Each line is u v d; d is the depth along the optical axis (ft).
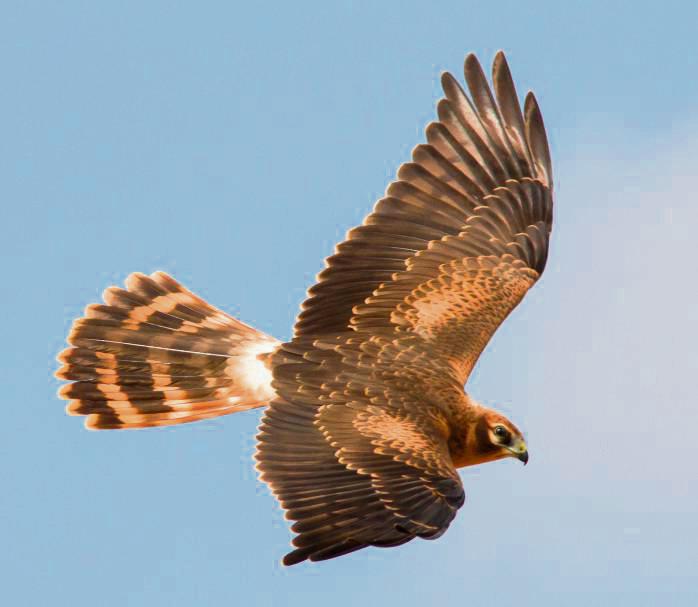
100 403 52.90
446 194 52.65
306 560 42.96
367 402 46.85
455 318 49.55
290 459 45.29
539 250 52.65
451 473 45.24
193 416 52.49
